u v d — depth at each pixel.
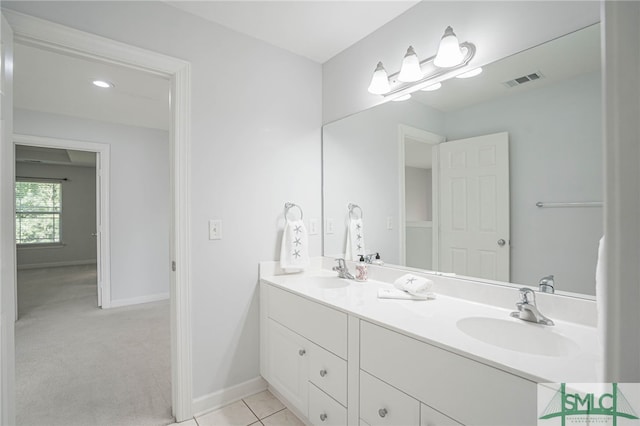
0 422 1.06
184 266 1.73
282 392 1.78
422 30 1.67
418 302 1.44
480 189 1.45
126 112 3.50
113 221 3.89
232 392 1.90
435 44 1.61
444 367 0.97
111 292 3.87
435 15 1.61
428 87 1.65
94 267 6.95
